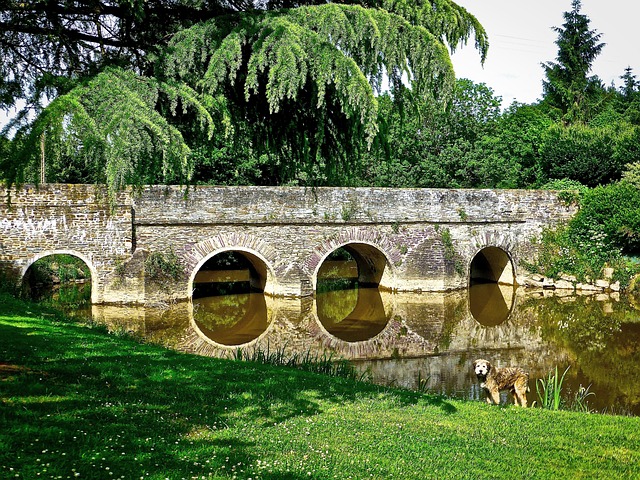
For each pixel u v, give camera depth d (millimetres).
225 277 30766
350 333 19125
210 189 22406
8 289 18844
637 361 15547
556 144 37219
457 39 8578
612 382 13570
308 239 23953
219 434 6441
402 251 25469
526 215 28203
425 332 19328
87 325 13859
